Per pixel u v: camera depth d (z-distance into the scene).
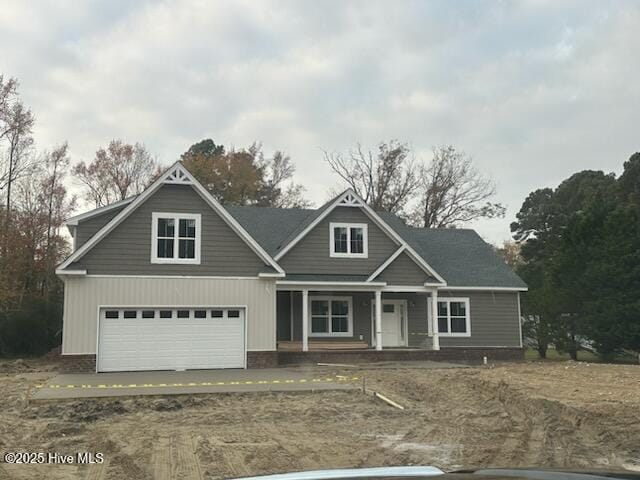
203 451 9.76
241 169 54.75
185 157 58.88
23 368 25.06
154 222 22.45
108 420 12.91
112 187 51.84
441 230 33.78
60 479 8.16
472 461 9.43
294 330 27.17
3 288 34.38
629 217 29.23
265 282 23.25
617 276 27.88
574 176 71.50
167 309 22.25
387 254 27.47
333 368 23.05
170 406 14.47
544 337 30.55
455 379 18.89
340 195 27.23
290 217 30.80
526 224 74.00
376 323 26.42
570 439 11.04
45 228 40.91
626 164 61.50
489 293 29.39
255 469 8.73
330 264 26.91
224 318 22.83
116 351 21.64
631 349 28.19
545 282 31.86
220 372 21.48
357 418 13.02
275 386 17.17
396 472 2.80
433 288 27.06
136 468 8.75
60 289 40.66
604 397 14.65
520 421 12.65
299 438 10.90
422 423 12.48
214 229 22.98
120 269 21.97
